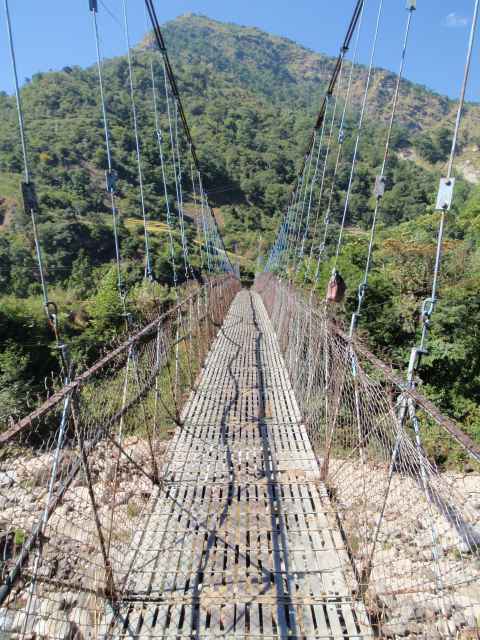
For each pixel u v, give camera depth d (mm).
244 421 3383
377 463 2359
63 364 1623
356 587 1774
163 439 3258
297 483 2523
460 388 6906
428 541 2330
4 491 1956
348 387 2432
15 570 1249
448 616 1875
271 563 1907
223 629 1609
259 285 17000
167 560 1925
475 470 4402
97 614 1666
